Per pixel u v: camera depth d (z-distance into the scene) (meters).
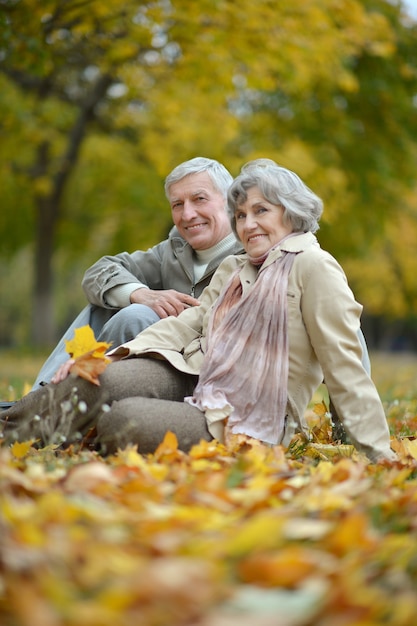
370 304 32.91
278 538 2.06
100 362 3.78
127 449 3.28
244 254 4.37
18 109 14.93
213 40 11.34
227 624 1.60
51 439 3.52
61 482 2.70
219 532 2.22
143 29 11.19
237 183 4.07
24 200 20.55
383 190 18.56
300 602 1.75
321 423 4.51
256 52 11.60
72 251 23.94
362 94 17.17
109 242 21.06
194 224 4.78
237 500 2.50
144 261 5.12
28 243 22.73
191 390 4.04
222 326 3.89
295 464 3.41
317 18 11.72
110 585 1.83
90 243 22.88
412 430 5.06
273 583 1.88
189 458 3.23
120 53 11.65
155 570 1.83
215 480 2.73
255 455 3.21
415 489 2.80
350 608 1.71
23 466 3.09
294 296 3.86
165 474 2.93
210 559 1.96
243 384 3.76
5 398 6.66
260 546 2.01
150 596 1.73
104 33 11.59
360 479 3.02
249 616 1.68
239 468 2.90
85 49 12.62
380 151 17.80
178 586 1.74
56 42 11.08
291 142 16.22
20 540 2.02
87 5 10.12
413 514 2.57
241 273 4.07
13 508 2.26
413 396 7.67
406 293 32.22
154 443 3.54
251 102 18.08
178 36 11.29
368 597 1.80
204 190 4.75
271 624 1.60
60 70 15.85
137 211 18.98
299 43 11.76
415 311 33.62
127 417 3.54
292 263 3.92
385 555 2.10
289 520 2.28
